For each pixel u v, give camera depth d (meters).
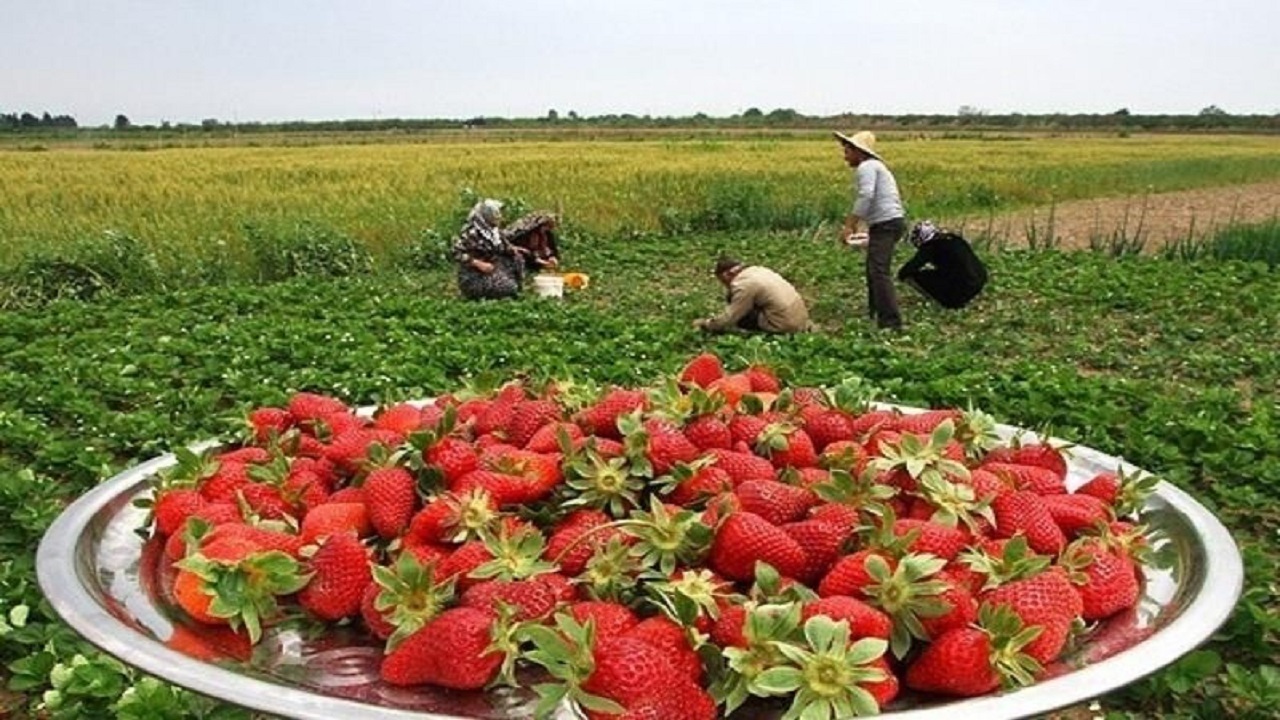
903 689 2.31
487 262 15.43
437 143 82.44
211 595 2.49
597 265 19.92
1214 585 2.62
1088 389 9.08
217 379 10.20
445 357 10.61
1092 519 2.92
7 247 19.12
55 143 92.38
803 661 2.08
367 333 12.05
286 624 2.57
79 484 7.31
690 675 2.20
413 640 2.30
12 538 6.13
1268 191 45.91
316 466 3.20
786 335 12.15
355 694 2.29
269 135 120.69
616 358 10.87
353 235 21.50
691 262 20.48
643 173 36.44
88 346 11.48
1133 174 48.62
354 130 140.50
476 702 2.26
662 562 2.52
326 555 2.57
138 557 2.96
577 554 2.61
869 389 3.82
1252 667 4.99
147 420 8.34
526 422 3.24
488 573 2.48
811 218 27.38
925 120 155.50
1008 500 2.81
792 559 2.51
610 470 2.81
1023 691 2.16
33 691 4.87
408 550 2.56
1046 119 154.00
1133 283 16.05
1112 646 2.48
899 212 12.95
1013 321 13.64
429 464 2.92
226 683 2.18
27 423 8.10
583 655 2.10
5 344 11.59
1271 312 14.02
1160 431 7.94
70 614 2.45
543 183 32.75
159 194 29.31
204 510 2.92
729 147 63.62
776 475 2.99
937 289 14.28
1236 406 9.17
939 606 2.28
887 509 2.57
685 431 3.09
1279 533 6.39
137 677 4.65
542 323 13.00
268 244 19.42
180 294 15.26
